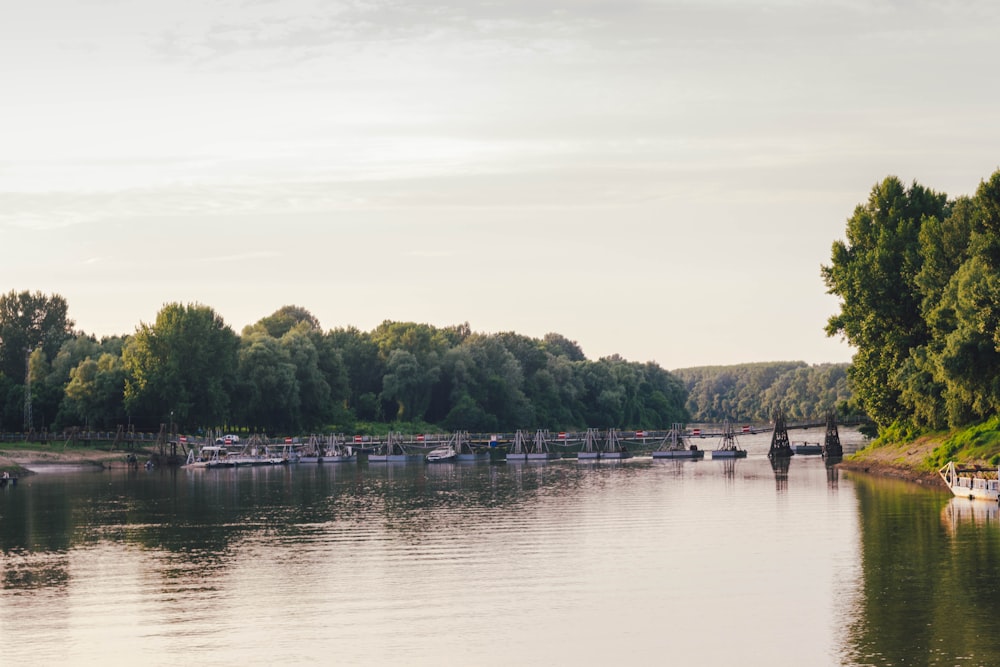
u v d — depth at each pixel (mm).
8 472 155875
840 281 119875
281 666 43812
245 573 62938
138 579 61688
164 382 190125
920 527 73625
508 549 69562
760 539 71312
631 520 83875
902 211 121000
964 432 107812
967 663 41656
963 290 98562
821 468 144250
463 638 47312
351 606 53438
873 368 118312
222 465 178375
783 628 47844
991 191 99562
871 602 51625
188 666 44094
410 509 98062
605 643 46281
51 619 51812
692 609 51656
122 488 129750
